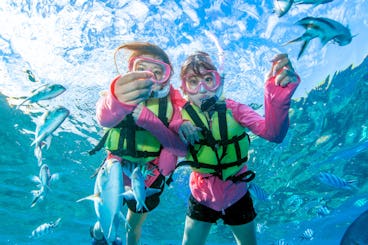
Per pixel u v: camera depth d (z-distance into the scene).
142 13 1.79
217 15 1.76
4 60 2.12
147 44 0.96
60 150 2.47
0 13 1.99
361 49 1.94
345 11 1.79
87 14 1.86
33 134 2.40
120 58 1.48
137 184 0.75
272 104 0.82
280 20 1.74
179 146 0.96
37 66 2.08
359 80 2.05
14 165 2.60
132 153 0.97
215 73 0.90
